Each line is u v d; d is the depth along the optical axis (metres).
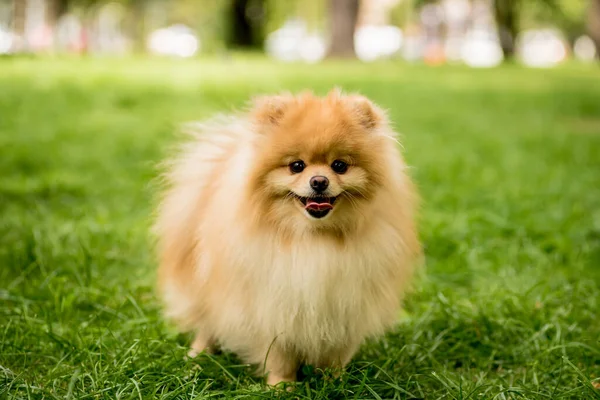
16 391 0.99
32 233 1.45
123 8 13.30
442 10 12.24
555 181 2.10
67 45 8.94
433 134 2.95
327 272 0.99
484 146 2.69
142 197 1.81
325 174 0.96
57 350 1.12
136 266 1.43
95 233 1.53
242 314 1.03
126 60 5.36
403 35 13.92
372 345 1.17
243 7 9.52
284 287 0.99
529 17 13.27
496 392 1.06
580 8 12.16
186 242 1.11
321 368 1.08
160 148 2.32
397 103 3.81
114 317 1.22
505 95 4.45
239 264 1.00
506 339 1.21
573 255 1.49
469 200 1.85
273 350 1.05
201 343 1.15
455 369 1.16
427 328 1.22
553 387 1.06
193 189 1.11
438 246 1.53
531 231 1.59
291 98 1.04
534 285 1.30
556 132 3.12
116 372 1.03
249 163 1.00
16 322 1.16
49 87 3.56
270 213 0.99
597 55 8.09
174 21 14.89
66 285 1.32
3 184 1.84
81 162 2.16
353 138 0.99
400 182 1.04
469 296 1.35
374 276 1.01
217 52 7.30
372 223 1.00
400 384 1.07
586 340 1.17
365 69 5.49
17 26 8.21
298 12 13.07
